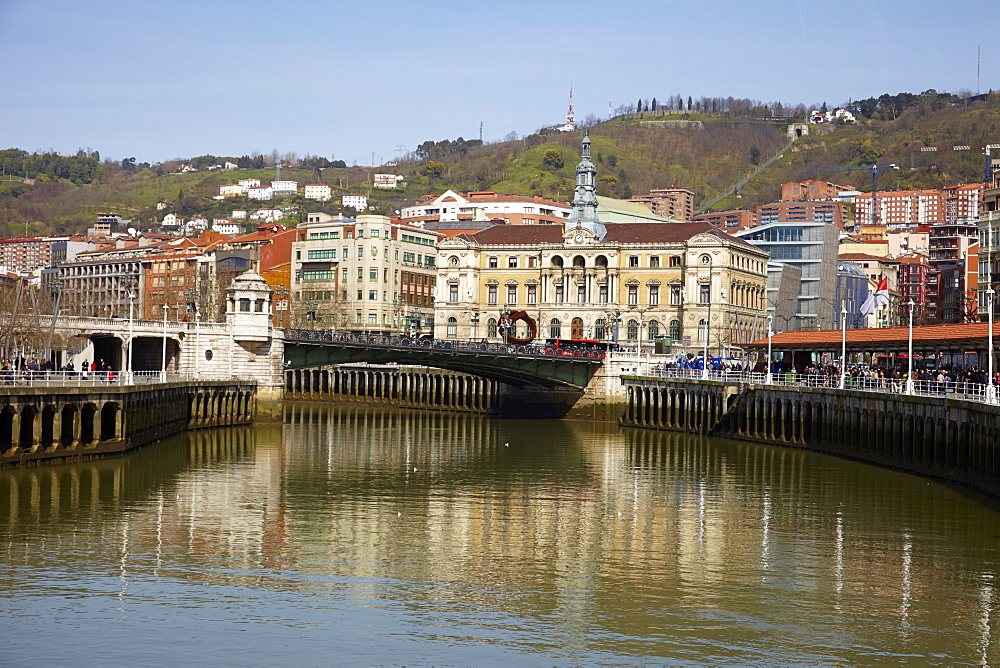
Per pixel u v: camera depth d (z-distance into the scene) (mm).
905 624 51875
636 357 177500
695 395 147750
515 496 86688
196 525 71250
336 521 74000
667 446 128875
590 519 76625
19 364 114125
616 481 96188
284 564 61438
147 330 141125
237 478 92562
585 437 141875
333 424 156250
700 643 49188
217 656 46938
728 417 141000
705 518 77250
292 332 154750
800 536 70688
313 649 47938
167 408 119000
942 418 93000
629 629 50906
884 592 57062
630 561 63250
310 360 155500
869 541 69125
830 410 118375
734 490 90500
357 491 87438
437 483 93188
